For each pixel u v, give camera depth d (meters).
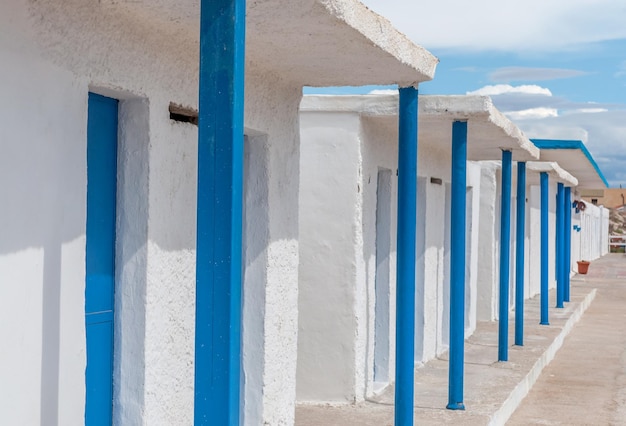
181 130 6.16
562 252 22.50
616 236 71.88
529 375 12.62
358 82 7.84
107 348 5.77
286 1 5.02
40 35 4.77
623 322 22.14
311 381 10.12
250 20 5.48
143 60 5.67
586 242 48.50
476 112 9.38
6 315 4.55
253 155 7.62
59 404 4.99
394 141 11.47
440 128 10.56
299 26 5.62
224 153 4.24
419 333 12.88
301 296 10.16
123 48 5.46
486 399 10.42
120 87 5.46
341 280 10.09
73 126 5.06
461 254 9.75
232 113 4.23
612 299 28.34
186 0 5.06
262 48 6.39
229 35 4.24
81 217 5.16
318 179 10.16
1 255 4.51
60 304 4.98
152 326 5.84
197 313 4.29
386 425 8.97
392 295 11.47
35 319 4.77
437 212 13.66
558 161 20.44
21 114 4.64
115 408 5.82
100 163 5.67
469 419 9.27
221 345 4.26
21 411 4.68
